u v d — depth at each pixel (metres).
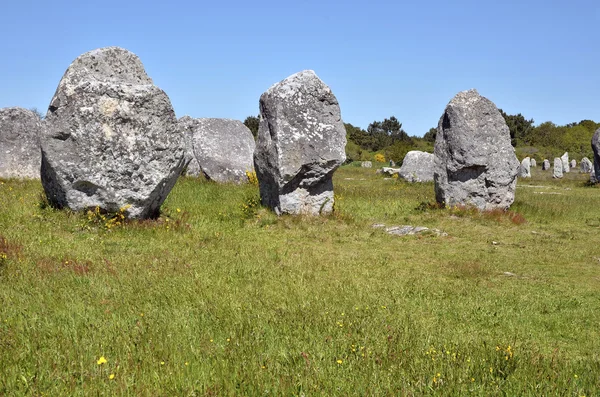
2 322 6.11
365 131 87.06
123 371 4.93
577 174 47.44
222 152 25.84
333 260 10.90
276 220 14.84
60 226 11.63
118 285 7.91
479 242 13.59
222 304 7.21
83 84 12.22
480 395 4.89
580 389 5.09
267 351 5.68
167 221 12.96
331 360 5.56
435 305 8.12
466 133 17.20
